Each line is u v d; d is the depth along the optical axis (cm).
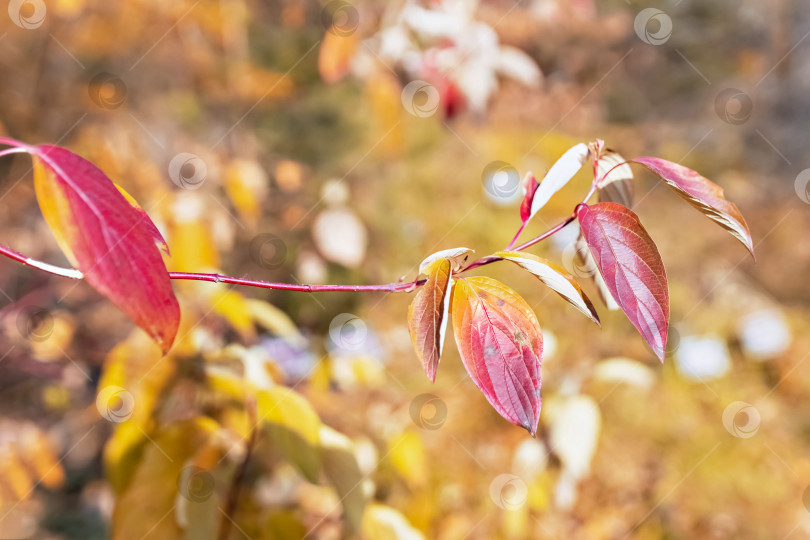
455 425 152
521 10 205
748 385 188
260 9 233
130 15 154
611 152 58
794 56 346
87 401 155
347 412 125
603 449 153
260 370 78
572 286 53
